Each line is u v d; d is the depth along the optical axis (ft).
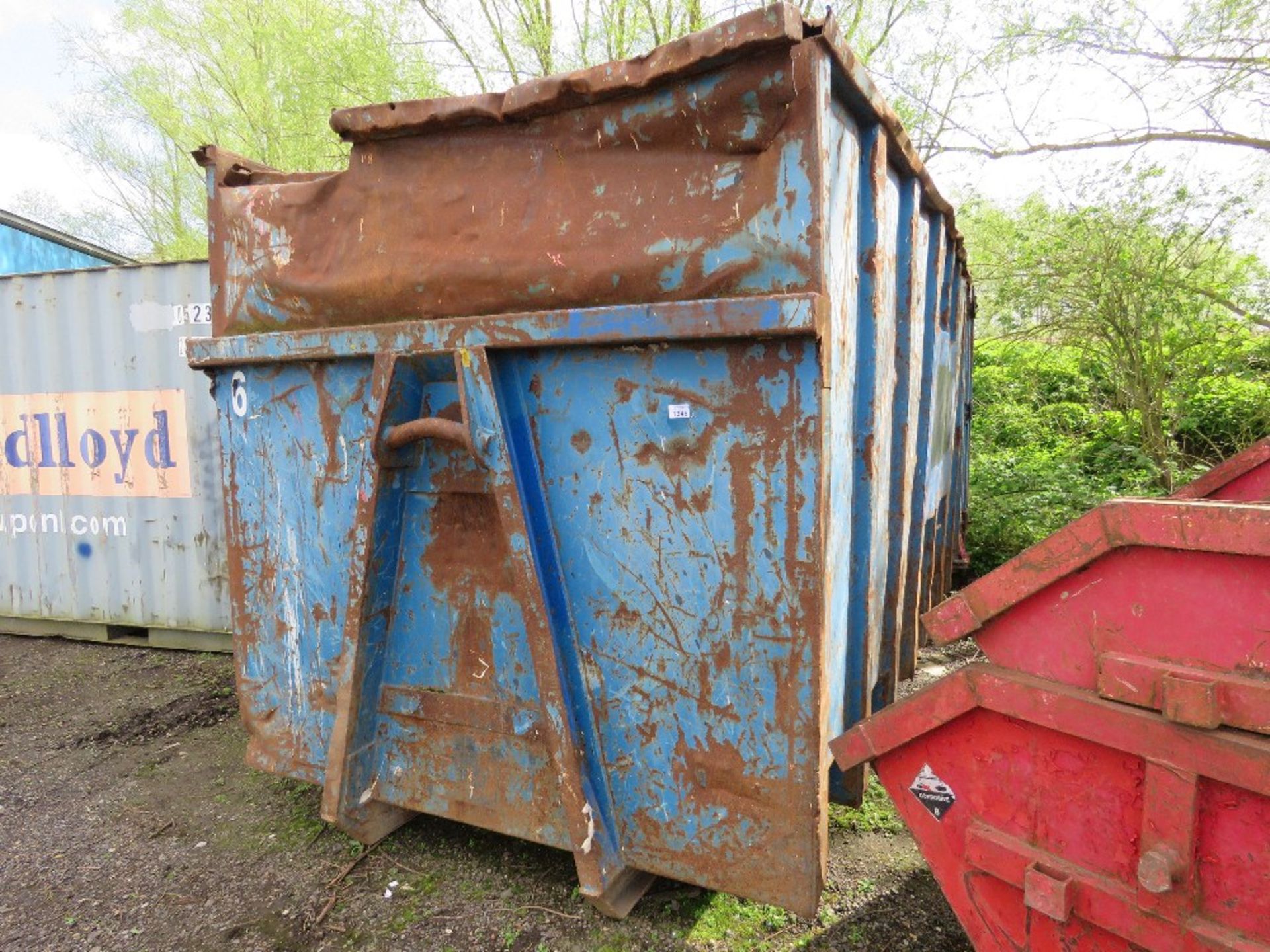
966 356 18.78
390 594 7.97
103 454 17.39
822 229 5.59
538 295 6.72
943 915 7.33
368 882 8.27
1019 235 25.22
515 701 7.43
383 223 7.51
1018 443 31.24
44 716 13.64
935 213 10.53
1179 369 25.57
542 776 7.36
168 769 11.37
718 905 7.54
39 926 7.86
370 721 8.14
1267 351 25.40
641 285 6.26
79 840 9.47
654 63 5.89
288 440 8.45
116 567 17.63
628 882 7.39
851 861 8.18
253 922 7.78
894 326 8.50
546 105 6.46
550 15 29.48
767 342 5.83
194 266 16.19
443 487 7.57
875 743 5.88
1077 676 4.79
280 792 10.49
